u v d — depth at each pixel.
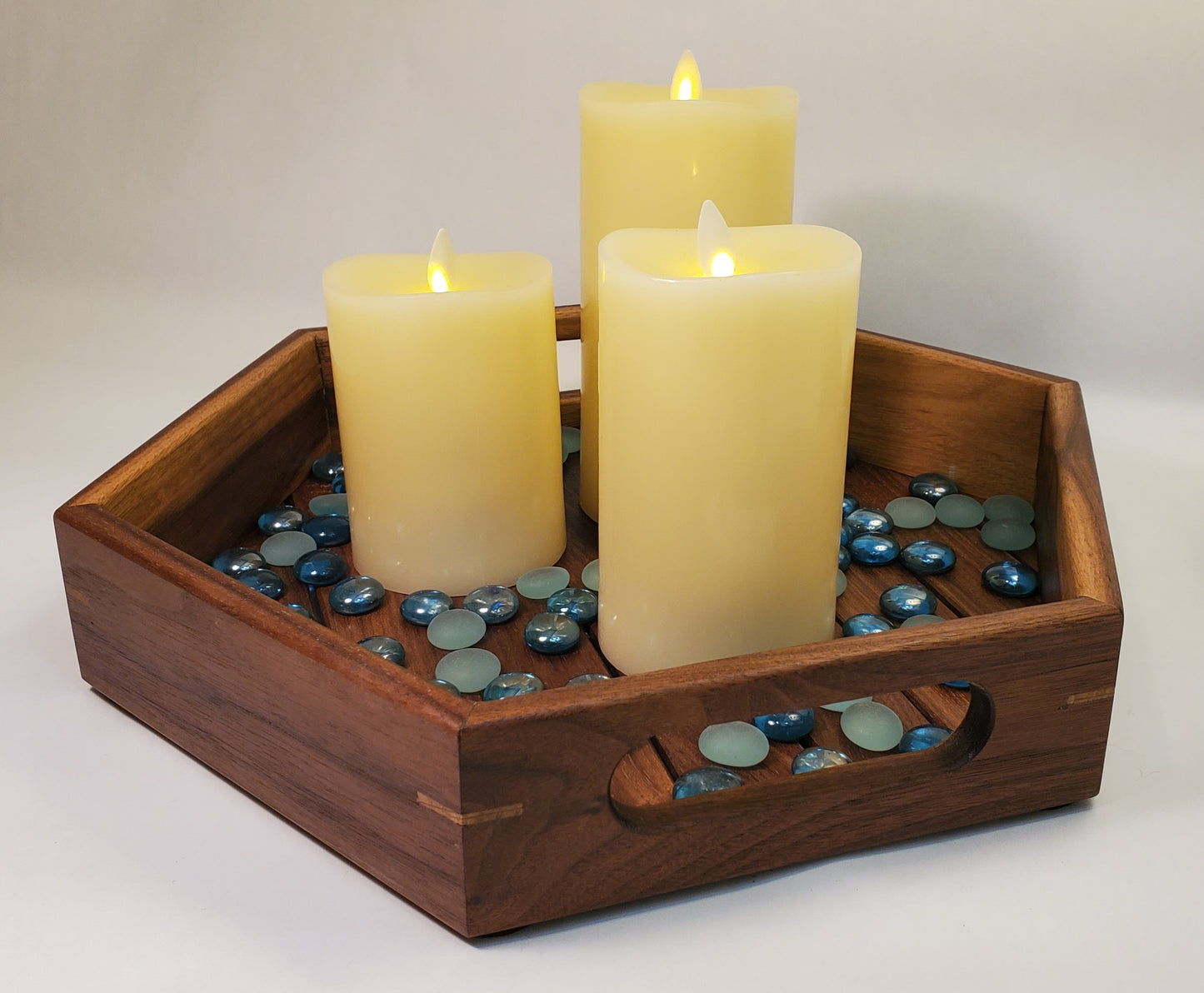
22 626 0.74
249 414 0.74
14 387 0.97
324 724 0.58
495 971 0.58
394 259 0.72
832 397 0.62
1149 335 0.97
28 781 0.65
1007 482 0.77
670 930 0.59
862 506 0.77
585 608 0.68
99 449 0.90
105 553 0.64
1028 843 0.62
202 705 0.63
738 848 0.59
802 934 0.59
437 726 0.54
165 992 0.57
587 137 0.69
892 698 0.65
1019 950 0.58
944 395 0.77
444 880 0.57
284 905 0.60
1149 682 0.70
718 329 0.60
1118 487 0.85
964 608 0.70
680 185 0.68
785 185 0.70
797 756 0.62
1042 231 0.96
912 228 0.99
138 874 0.62
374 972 0.58
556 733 0.55
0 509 0.83
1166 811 0.63
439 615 0.68
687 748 0.63
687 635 0.64
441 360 0.67
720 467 0.62
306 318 1.07
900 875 0.61
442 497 0.69
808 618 0.65
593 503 0.76
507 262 0.72
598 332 0.70
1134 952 0.58
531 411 0.69
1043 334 0.98
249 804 0.65
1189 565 0.78
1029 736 0.60
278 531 0.74
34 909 0.60
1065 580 0.62
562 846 0.57
